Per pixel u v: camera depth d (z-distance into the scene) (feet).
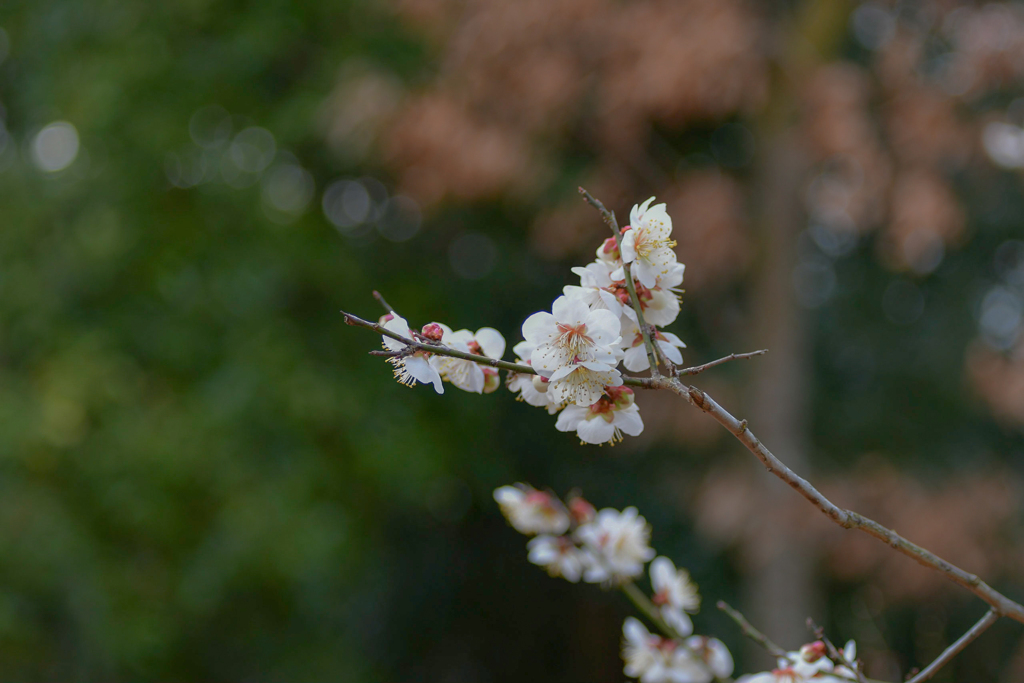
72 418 14.52
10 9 17.21
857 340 19.54
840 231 17.19
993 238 18.76
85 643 15.55
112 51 15.71
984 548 16.90
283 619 17.52
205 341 15.90
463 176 14.11
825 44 13.75
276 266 15.96
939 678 20.22
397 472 16.42
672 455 18.78
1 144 18.25
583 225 14.70
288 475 15.34
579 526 6.27
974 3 14.82
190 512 15.83
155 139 15.43
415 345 3.47
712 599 18.62
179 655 16.92
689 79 12.89
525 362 3.90
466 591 23.85
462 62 13.79
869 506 16.56
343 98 14.56
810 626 4.25
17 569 14.66
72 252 15.19
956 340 18.31
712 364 3.38
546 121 14.25
